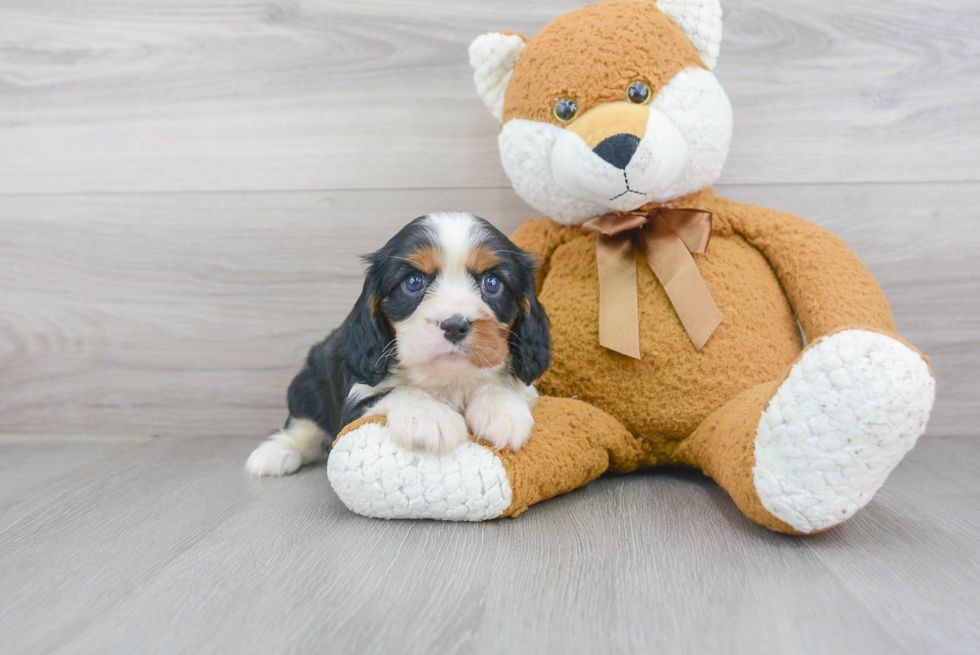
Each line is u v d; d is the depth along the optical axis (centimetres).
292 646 103
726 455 156
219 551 142
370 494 154
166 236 255
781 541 142
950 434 242
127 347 259
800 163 240
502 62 202
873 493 135
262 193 253
